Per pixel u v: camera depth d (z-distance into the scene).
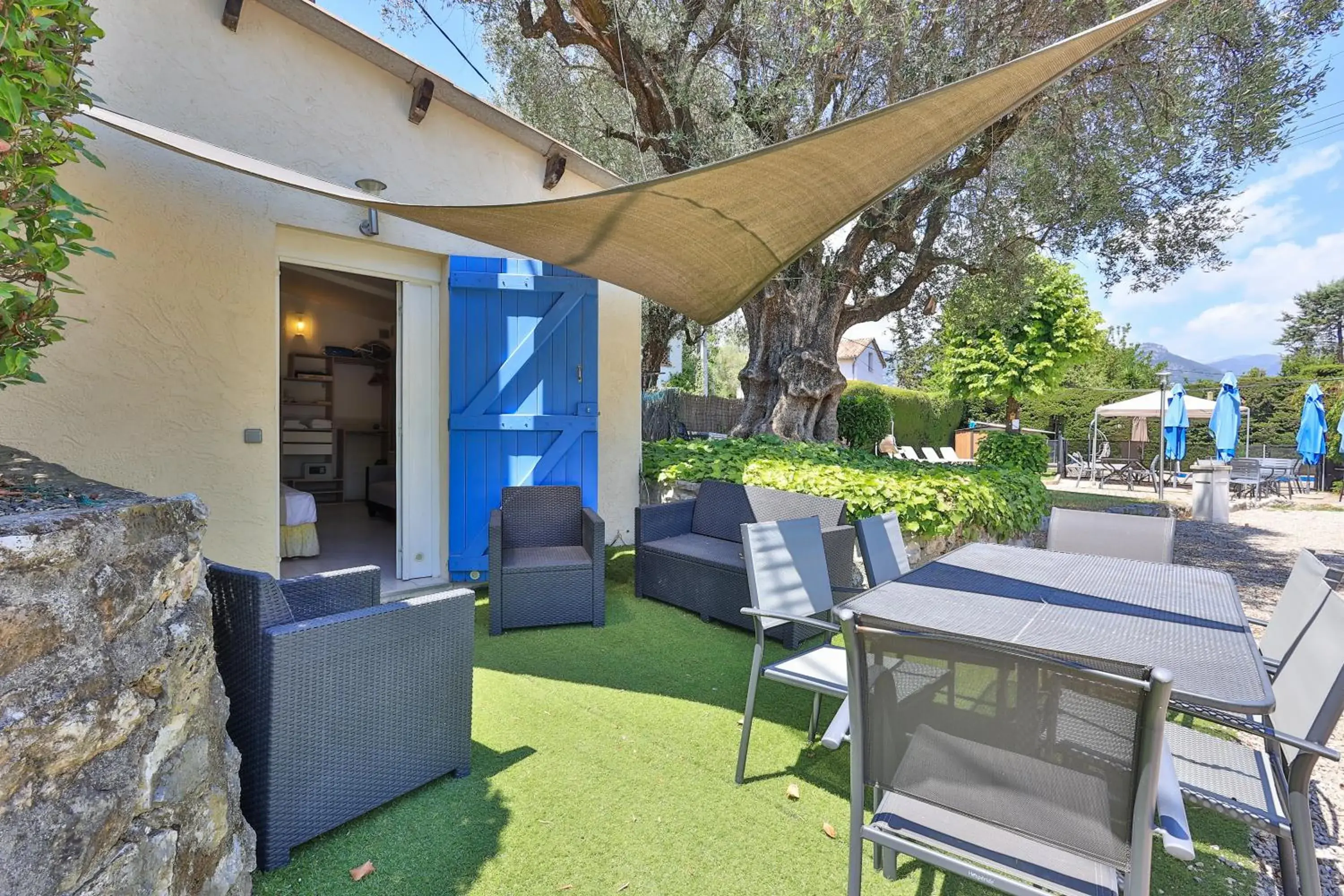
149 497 1.40
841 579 3.73
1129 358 27.12
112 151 3.18
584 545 4.25
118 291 3.21
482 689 3.04
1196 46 5.45
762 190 2.77
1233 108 5.63
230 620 1.84
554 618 3.88
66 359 3.07
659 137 6.53
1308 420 11.55
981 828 1.40
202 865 1.42
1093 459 14.62
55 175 1.34
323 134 3.93
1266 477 12.30
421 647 2.13
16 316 1.39
